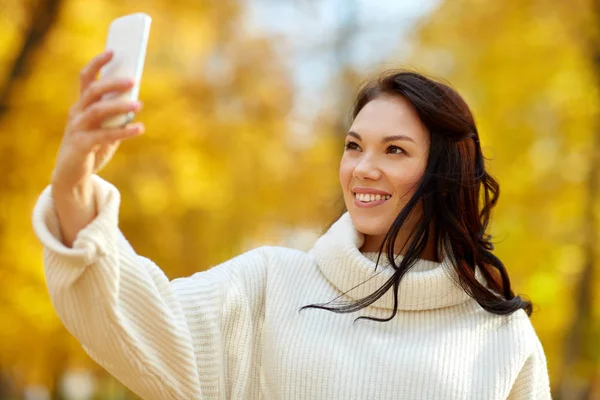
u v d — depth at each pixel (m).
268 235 11.82
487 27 12.43
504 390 3.03
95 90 2.13
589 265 11.84
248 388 3.05
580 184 11.93
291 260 3.28
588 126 12.10
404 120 3.14
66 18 10.09
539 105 12.41
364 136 3.14
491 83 12.38
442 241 3.23
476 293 3.16
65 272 2.31
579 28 11.98
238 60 12.01
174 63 11.47
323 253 3.23
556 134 12.28
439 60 13.03
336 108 12.84
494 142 12.19
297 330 3.07
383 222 3.12
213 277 3.05
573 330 11.99
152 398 2.58
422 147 3.14
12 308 9.83
